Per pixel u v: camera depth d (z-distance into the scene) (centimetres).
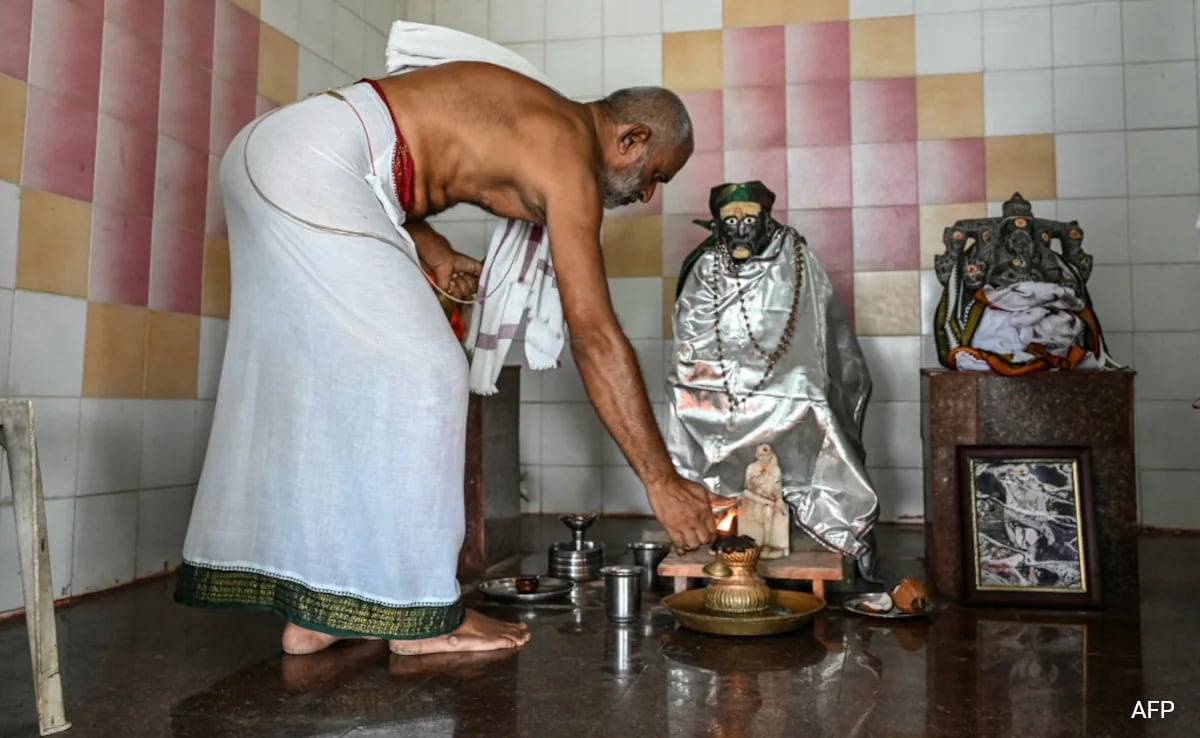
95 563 244
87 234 240
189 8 280
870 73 393
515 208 188
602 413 168
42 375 226
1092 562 231
